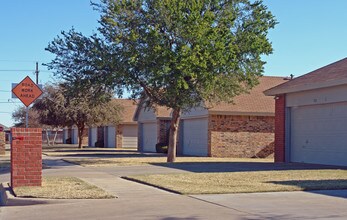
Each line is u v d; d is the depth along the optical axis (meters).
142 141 47.31
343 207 11.30
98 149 50.66
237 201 12.21
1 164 26.16
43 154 37.12
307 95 25.56
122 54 23.98
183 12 23.69
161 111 42.41
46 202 12.20
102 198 12.73
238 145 34.91
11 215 10.88
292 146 27.14
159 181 16.11
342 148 23.34
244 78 25.80
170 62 23.12
